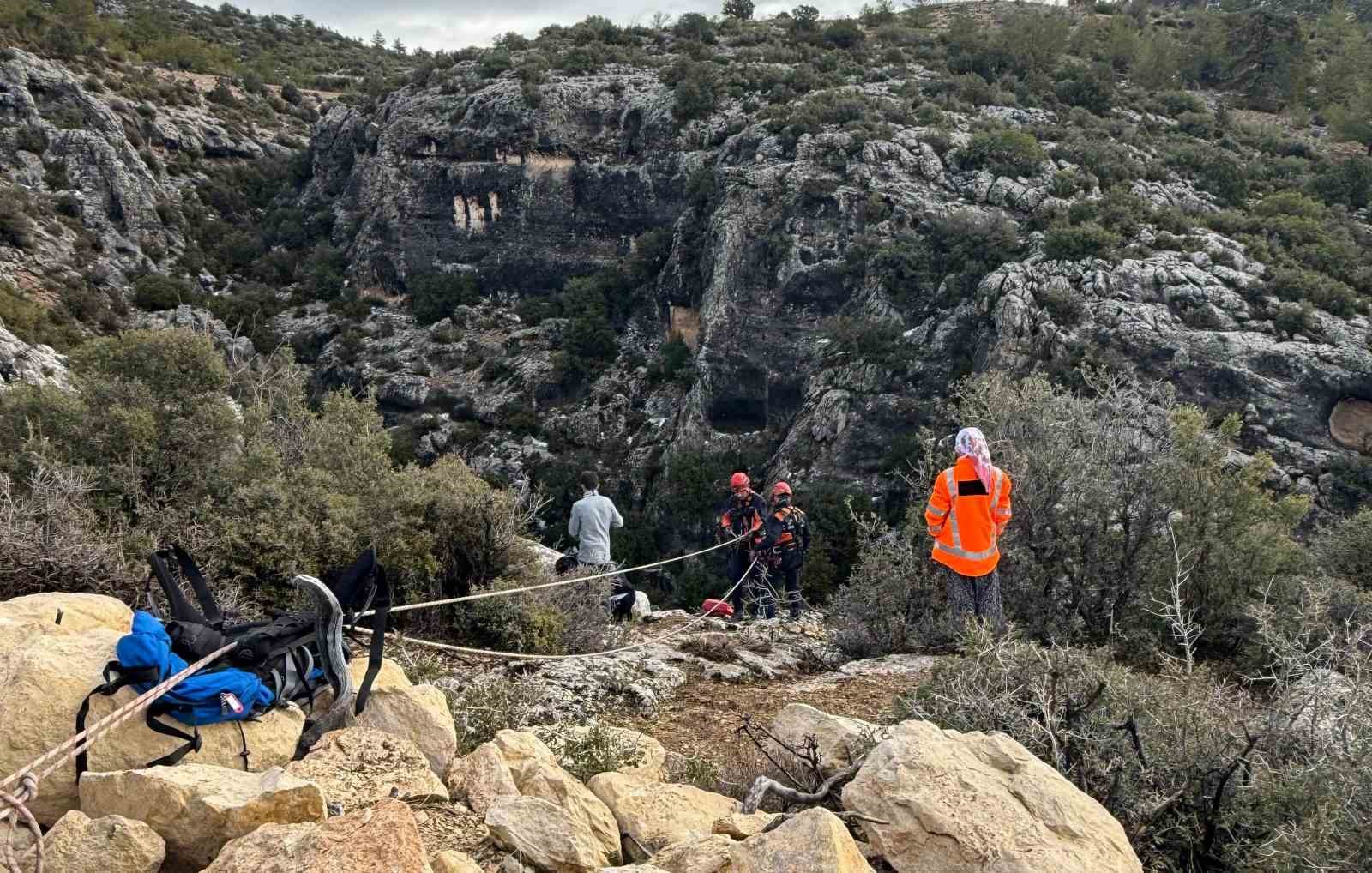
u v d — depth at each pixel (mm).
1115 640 8312
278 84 98812
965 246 41469
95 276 57438
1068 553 8695
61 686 3518
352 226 71000
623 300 57531
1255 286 36625
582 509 10703
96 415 8273
